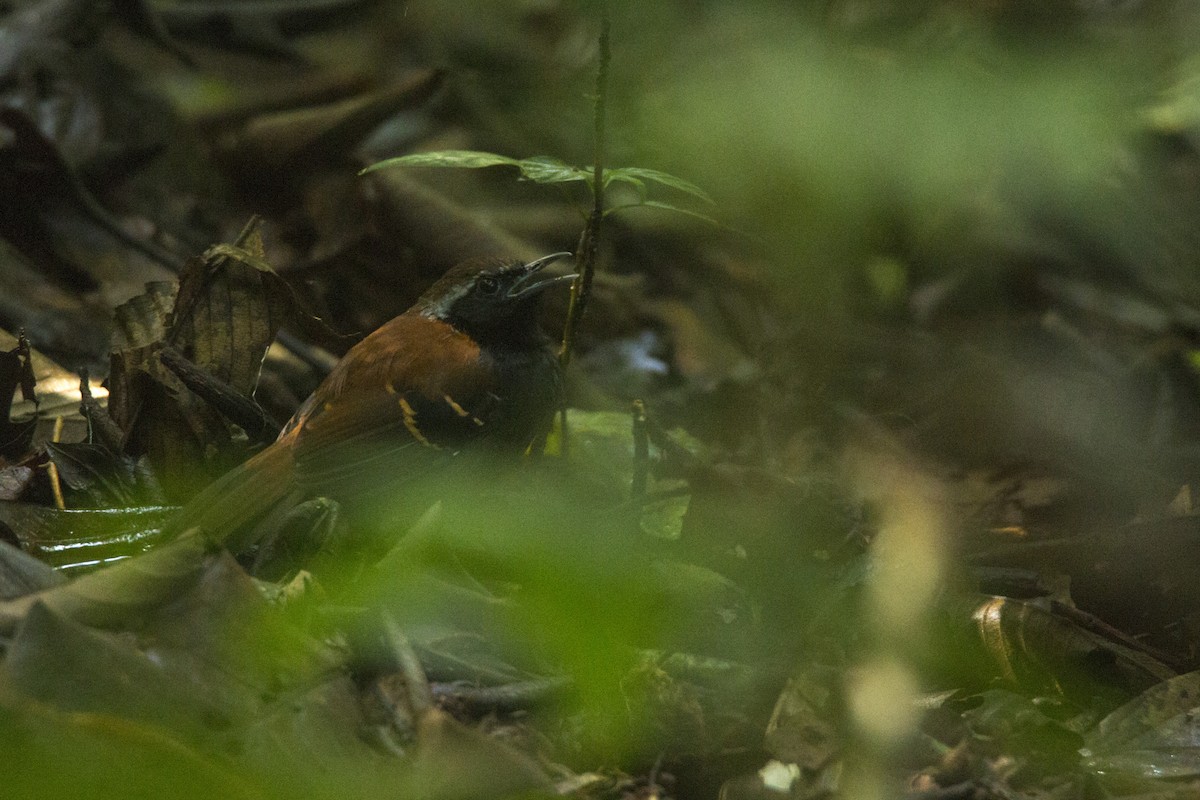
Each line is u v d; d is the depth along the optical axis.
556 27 15.68
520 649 6.60
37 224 11.70
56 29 13.44
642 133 13.02
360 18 16.36
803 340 12.03
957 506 9.89
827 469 10.66
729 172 12.13
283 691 5.60
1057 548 8.20
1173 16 10.86
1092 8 11.12
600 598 5.05
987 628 6.96
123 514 7.79
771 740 6.37
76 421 9.05
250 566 7.59
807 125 9.93
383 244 12.18
